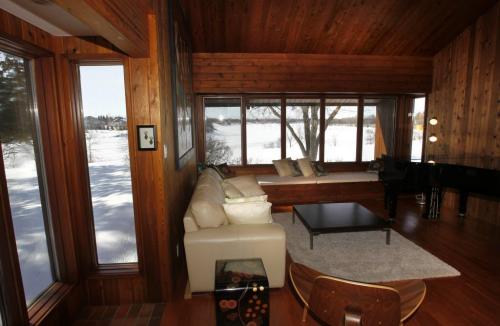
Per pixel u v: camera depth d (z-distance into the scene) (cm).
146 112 216
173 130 272
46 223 212
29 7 154
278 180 505
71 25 184
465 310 225
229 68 501
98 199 236
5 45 165
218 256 238
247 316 191
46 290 209
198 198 257
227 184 369
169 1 256
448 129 502
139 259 235
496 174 322
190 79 434
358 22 448
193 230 244
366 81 532
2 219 153
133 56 207
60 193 214
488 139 426
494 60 415
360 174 544
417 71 539
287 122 558
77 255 226
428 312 222
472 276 275
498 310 225
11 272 158
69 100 214
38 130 204
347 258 310
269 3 400
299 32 459
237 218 256
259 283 190
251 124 549
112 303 238
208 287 243
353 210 377
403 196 548
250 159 557
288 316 221
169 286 238
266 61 507
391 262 301
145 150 219
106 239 242
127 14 157
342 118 568
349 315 134
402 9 426
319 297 145
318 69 518
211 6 395
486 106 429
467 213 455
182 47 337
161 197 226
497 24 410
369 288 128
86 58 209
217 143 546
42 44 191
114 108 229
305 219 344
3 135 171
